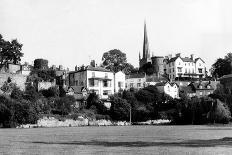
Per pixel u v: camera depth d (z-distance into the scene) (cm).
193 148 5762
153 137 7869
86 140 7244
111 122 14488
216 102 14388
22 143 6700
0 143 6731
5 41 18125
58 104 13988
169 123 15262
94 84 17488
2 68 17862
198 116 14812
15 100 12825
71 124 13538
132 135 8488
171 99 16375
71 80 18338
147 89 16762
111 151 5459
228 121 14188
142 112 15175
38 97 14100
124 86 18950
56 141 7056
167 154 5109
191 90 19812
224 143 6500
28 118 12394
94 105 15250
